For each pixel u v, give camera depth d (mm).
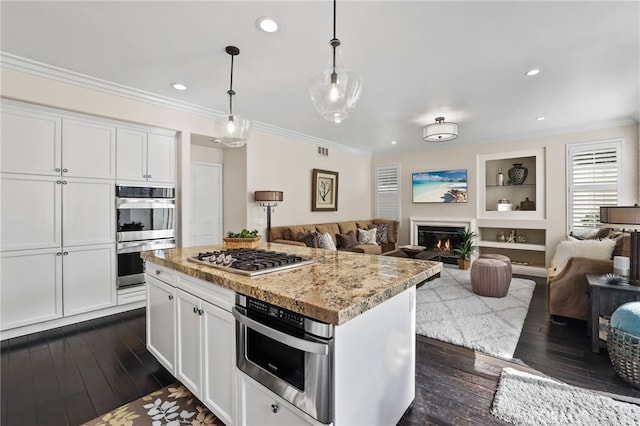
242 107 3904
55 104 2846
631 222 2373
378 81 3070
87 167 3131
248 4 1921
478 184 5785
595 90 3312
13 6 1930
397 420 1609
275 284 1375
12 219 2730
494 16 2027
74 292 3059
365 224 6582
